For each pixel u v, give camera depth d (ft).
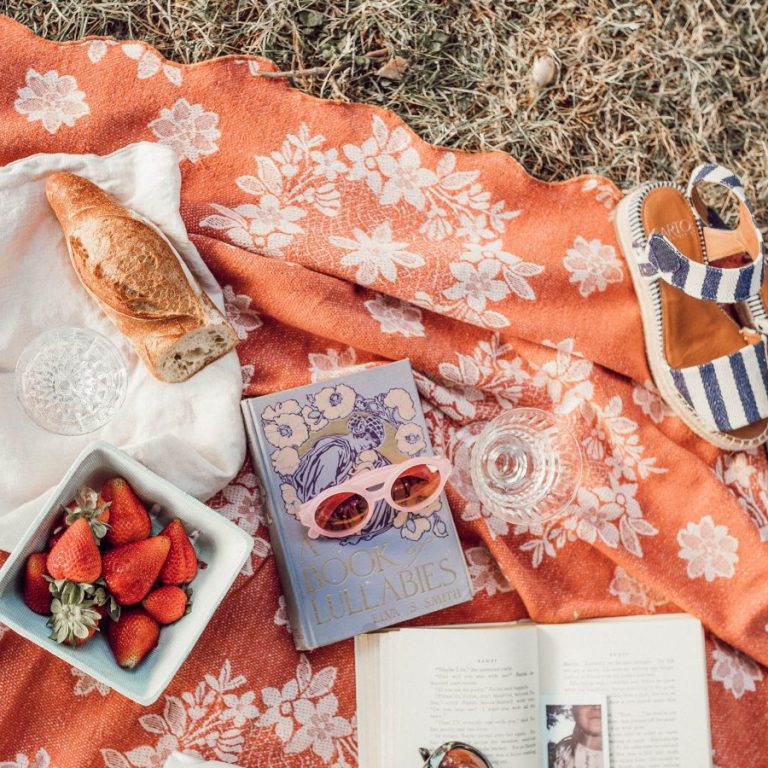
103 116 3.71
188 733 3.52
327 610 3.60
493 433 3.86
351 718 3.66
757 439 4.02
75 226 3.37
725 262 4.29
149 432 3.54
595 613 3.85
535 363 3.95
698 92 4.39
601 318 3.98
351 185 3.91
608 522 3.88
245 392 3.72
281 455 3.64
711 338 4.07
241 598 3.59
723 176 3.94
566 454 3.89
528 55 4.28
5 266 3.49
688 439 4.10
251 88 3.87
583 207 4.10
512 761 3.66
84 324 3.60
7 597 3.03
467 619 3.83
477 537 3.87
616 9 4.32
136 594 3.12
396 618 3.66
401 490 3.63
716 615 3.88
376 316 3.80
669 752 3.79
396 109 4.18
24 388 3.40
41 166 3.49
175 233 3.55
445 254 3.84
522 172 4.04
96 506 3.11
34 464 3.43
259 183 3.84
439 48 4.20
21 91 3.66
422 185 3.98
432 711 3.64
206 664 3.54
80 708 3.48
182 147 3.80
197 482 3.47
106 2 3.93
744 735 3.91
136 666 3.22
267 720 3.58
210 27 4.01
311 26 4.10
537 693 3.71
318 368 3.84
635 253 3.98
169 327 3.38
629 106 4.34
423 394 3.86
